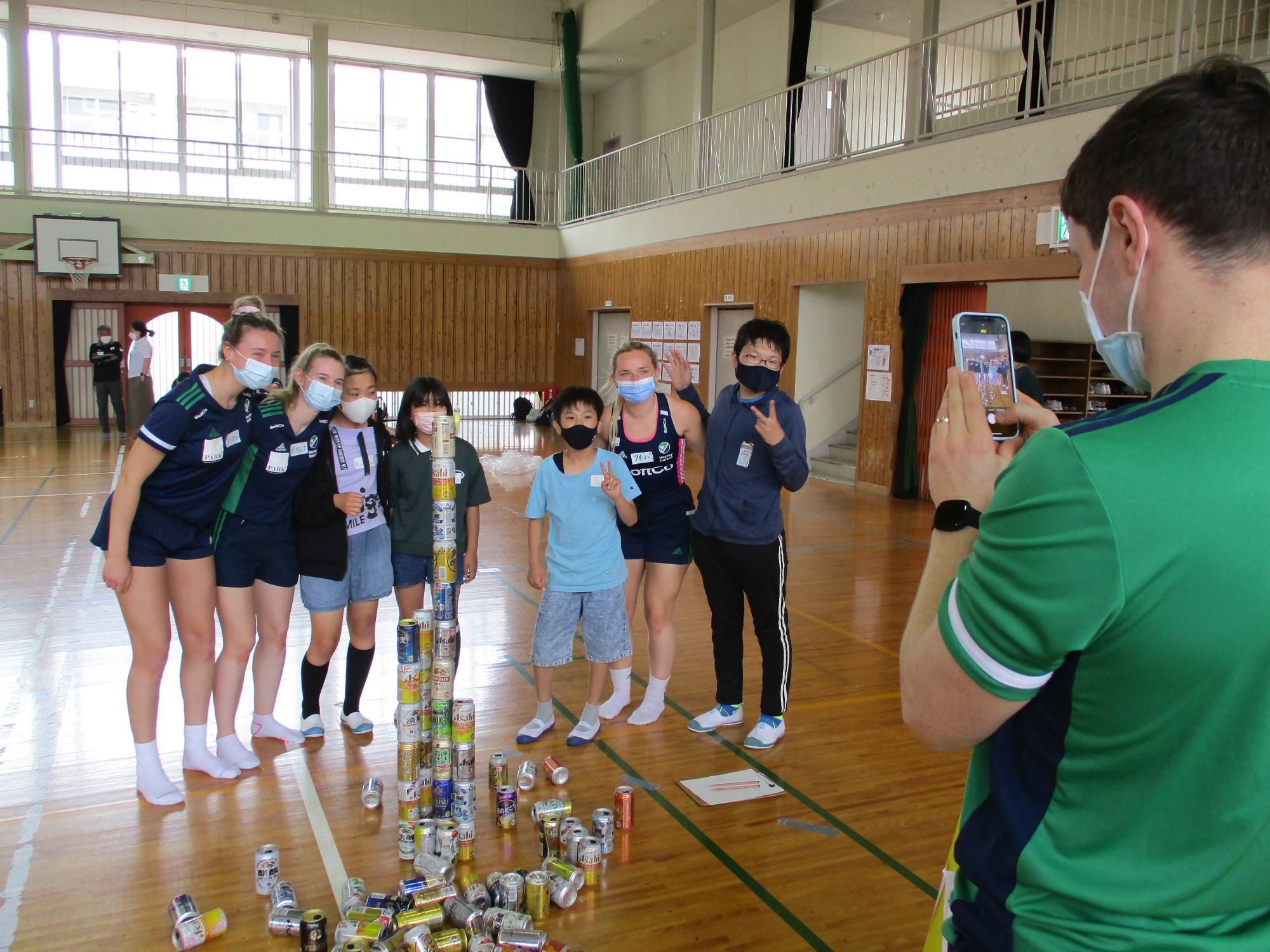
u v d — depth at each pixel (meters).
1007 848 0.95
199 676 3.51
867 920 2.67
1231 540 0.79
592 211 18.73
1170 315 0.90
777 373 3.75
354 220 17.56
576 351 18.81
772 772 3.69
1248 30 10.00
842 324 13.07
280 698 4.41
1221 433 0.82
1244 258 0.86
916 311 10.66
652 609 4.13
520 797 3.41
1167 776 0.83
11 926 2.56
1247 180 0.85
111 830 3.12
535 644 3.91
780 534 3.88
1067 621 0.82
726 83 16.78
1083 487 0.82
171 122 18.16
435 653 2.98
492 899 2.69
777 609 3.89
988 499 1.07
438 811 2.99
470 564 4.19
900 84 13.72
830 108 11.95
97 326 16.17
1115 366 1.00
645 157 17.67
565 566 3.85
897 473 11.09
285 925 2.52
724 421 3.90
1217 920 0.84
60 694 4.34
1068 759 0.90
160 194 17.12
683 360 4.25
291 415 3.53
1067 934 0.88
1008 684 0.88
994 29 13.93
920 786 3.59
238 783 3.49
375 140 19.69
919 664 0.99
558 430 3.78
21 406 15.74
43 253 15.48
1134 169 0.90
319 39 17.36
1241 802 0.81
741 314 13.96
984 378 1.33
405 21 17.48
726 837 3.15
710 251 14.38
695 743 3.97
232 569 3.55
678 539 4.11
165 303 16.38
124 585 3.14
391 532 3.99
